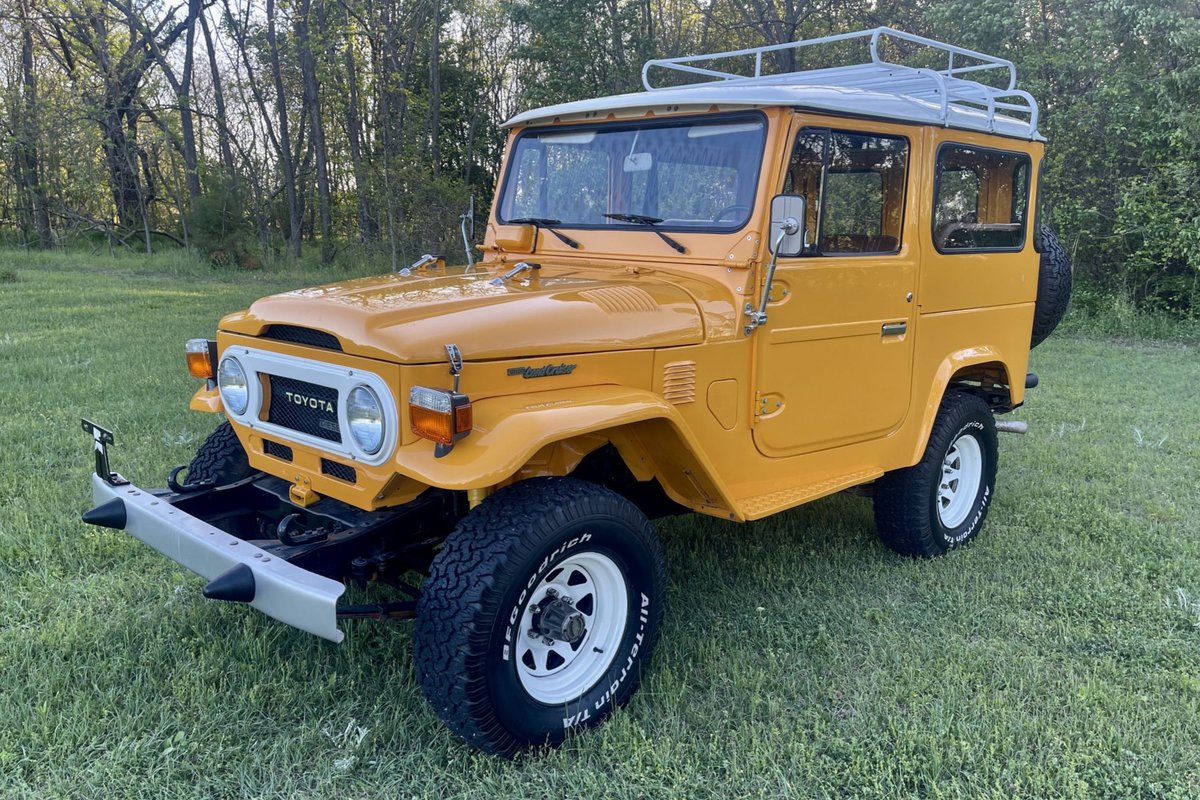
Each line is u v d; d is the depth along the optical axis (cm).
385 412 267
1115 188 1352
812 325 361
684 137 358
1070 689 323
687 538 461
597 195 386
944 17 1453
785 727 295
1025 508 521
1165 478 574
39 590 369
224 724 289
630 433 315
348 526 304
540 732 279
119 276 1877
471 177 2495
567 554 280
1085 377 923
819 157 349
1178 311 1326
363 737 281
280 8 2188
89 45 2511
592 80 1978
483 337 273
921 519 434
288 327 305
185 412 642
